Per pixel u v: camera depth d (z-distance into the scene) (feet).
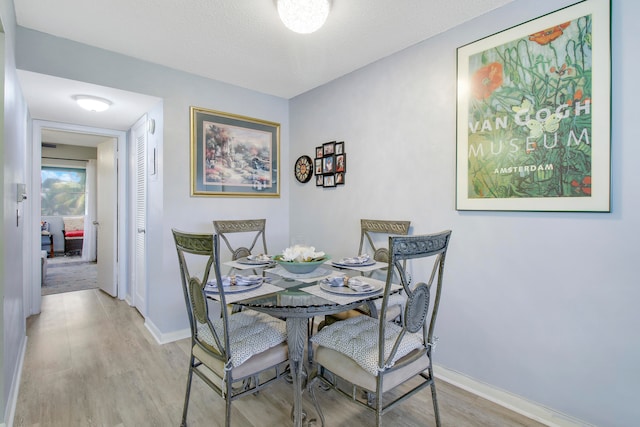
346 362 4.85
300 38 7.44
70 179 23.90
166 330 8.94
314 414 5.89
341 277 5.73
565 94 5.45
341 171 9.65
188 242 4.93
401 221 7.93
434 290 7.36
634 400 4.92
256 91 10.87
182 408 6.03
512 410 6.09
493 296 6.43
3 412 5.07
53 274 17.46
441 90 7.21
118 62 8.12
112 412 5.88
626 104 4.91
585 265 5.33
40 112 10.05
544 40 5.68
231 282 5.46
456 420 5.76
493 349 6.45
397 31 7.13
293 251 6.18
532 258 5.91
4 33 5.12
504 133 6.20
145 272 10.30
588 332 5.32
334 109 9.91
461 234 6.90
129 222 12.38
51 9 6.29
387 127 8.37
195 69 9.12
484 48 6.46
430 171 7.44
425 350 5.15
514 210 6.10
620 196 4.98
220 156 10.03
